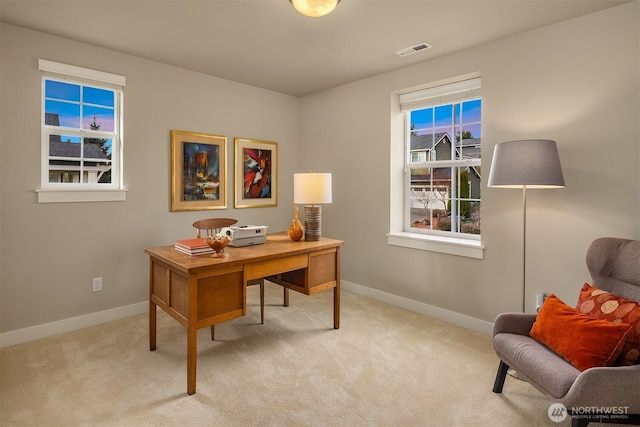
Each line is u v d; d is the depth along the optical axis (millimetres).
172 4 2314
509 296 2854
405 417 1894
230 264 2246
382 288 3777
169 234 3525
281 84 4082
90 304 3066
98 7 2359
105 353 2568
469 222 3332
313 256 2826
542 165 2193
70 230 2947
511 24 2580
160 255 2391
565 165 2547
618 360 1688
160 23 2582
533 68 2674
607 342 1646
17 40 2643
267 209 4379
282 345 2723
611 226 2373
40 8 2377
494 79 2877
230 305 2295
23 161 2709
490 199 2934
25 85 2693
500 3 2285
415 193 3719
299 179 2994
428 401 2029
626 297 1973
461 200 3373
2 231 2645
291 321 3199
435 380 2246
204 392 2105
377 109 3750
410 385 2189
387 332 2977
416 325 3135
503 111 2836
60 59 2826
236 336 2877
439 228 3549
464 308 3123
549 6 2324
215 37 2818
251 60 3318
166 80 3441
